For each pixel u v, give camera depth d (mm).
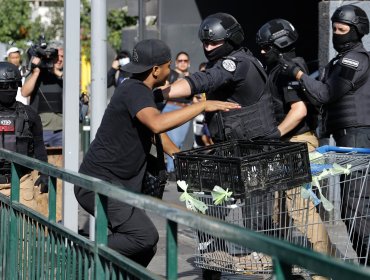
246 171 9570
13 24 46031
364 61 12609
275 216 10523
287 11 31484
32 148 14742
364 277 4633
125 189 7445
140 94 10188
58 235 9312
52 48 19609
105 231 8070
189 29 33062
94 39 14102
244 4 31906
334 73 12648
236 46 11945
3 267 11609
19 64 24250
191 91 11281
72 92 14227
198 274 13547
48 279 9703
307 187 10453
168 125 9969
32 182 14625
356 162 10891
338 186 12102
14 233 11078
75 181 8562
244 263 10422
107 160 10508
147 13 33250
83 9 45125
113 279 7809
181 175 10180
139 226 10438
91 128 14195
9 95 14305
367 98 12688
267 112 11930
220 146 11156
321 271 4930
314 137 13086
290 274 5453
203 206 10102
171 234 6637
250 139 11617
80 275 8602
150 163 10844
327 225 11586
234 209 10383
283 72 12586
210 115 12148
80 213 20391
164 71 10562
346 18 12594
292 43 12680
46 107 19719
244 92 11758
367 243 11430
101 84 14125
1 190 14125
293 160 9945
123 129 10398
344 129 12852
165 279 6703
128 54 27016
